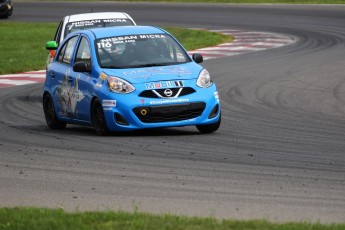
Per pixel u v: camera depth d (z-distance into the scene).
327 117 44.25
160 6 137.50
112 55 39.47
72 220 20.06
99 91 38.03
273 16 114.75
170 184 26.95
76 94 40.22
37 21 124.12
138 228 19.41
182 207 23.53
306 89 55.56
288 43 86.75
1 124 44.03
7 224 19.84
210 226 19.69
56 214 20.98
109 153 33.28
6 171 29.73
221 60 74.62
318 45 83.50
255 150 33.78
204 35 96.88
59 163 31.20
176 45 40.62
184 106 37.28
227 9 127.81
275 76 62.28
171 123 37.16
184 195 25.27
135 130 37.81
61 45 43.72
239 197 24.92
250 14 119.06
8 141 37.44
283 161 31.22
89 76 39.31
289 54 76.94
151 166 30.23
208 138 37.03
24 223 20.05
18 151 34.31
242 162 31.02
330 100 50.81
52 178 28.30
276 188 26.23
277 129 39.94
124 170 29.52
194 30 102.81
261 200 24.50
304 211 23.02
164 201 24.39
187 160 31.44
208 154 32.81
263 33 97.31
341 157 32.16
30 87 61.44
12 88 61.16
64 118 41.75
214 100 38.06
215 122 38.16
